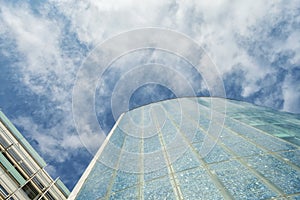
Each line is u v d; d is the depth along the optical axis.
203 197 6.38
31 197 15.00
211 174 7.68
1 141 15.12
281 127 12.23
